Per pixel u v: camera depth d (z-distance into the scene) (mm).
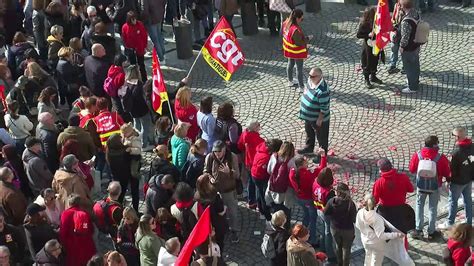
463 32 19922
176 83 19062
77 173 12961
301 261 10867
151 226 11414
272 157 12875
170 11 21656
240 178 14023
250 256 13414
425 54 19078
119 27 19422
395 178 12062
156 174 12883
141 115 15875
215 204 12078
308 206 12812
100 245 13914
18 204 12750
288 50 17516
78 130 13914
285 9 19562
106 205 12195
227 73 15141
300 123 16938
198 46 20594
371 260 12219
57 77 17609
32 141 13508
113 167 13695
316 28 20906
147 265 11312
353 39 20172
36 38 19078
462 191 13102
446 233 13398
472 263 10773
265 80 18766
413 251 13125
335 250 12375
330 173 12109
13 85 17328
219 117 14062
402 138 16062
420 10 21016
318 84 14922
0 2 19547
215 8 21203
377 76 18375
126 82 15711
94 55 16438
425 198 13109
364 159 15555
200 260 11086
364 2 21875
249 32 20891
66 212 12008
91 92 16031
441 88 17625
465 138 12742
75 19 18953
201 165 13172
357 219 12094
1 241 12008
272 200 13016
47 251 11320
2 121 15523
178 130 13648
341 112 17172
